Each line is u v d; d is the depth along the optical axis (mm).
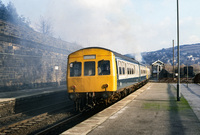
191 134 5398
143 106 10398
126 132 5668
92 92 10430
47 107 13141
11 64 17812
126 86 14148
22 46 19266
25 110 12398
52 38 25859
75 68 10867
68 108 13094
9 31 17859
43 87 21969
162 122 6832
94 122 6910
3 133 7578
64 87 22031
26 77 19719
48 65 23500
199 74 37812
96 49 10758
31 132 7832
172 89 22328
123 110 9234
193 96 15469
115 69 10750
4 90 16656
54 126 8055
